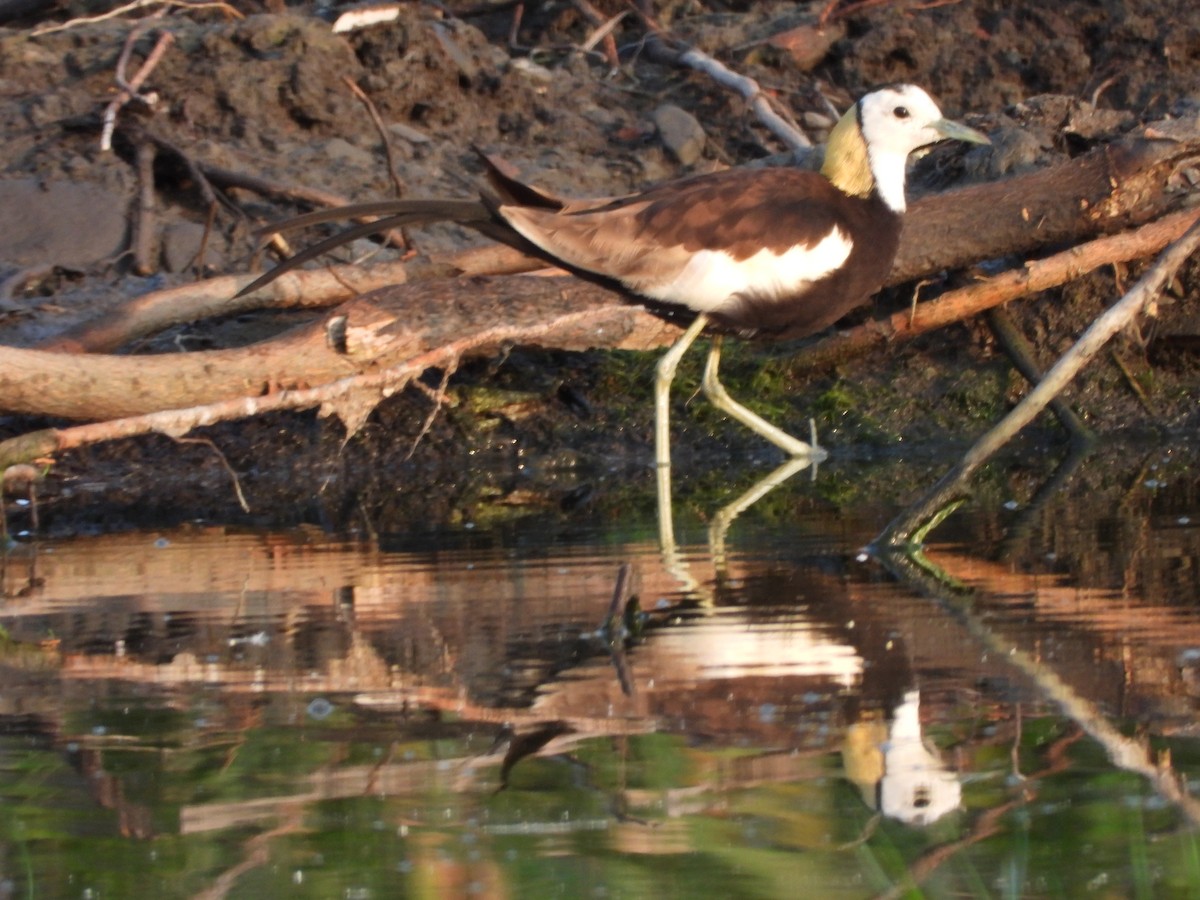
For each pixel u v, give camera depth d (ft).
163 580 31.55
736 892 17.52
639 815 19.53
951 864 18.06
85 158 50.03
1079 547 32.60
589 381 46.39
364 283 43.21
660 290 36.94
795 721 22.40
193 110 52.60
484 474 43.68
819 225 36.96
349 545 34.78
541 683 24.23
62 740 22.24
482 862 18.30
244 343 44.32
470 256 43.78
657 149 54.95
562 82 58.13
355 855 18.67
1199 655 24.95
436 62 55.26
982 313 46.03
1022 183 44.19
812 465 43.78
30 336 43.39
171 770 21.15
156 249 47.70
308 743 22.02
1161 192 43.80
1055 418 45.60
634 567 31.60
